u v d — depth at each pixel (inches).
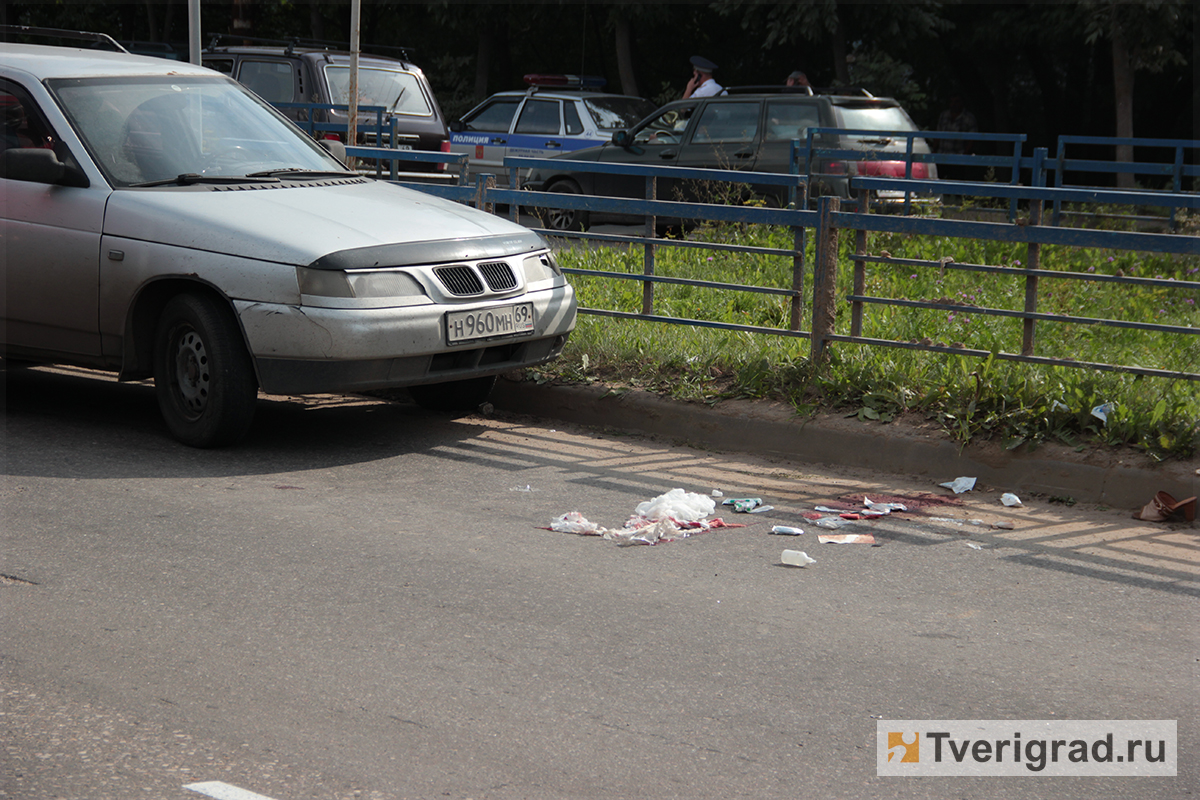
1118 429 234.4
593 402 285.4
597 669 151.2
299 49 605.3
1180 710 144.1
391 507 218.1
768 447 262.8
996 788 125.5
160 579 178.1
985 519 218.8
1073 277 245.6
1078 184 869.2
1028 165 518.0
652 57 1172.5
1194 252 230.7
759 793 122.6
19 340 270.1
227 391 243.9
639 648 157.9
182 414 253.1
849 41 941.2
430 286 244.2
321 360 234.4
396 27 1267.2
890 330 323.0
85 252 255.0
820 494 233.8
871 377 267.6
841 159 533.6
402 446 263.0
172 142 273.9
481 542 199.9
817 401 267.4
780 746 132.6
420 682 146.1
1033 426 240.4
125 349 255.8
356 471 241.9
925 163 566.3
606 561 192.4
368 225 250.8
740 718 139.0
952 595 181.0
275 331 235.8
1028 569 193.2
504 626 164.1
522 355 264.1
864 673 152.3
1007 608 176.1
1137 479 225.3
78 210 256.8
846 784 125.1
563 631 162.9
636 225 617.3
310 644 156.5
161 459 243.9
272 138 293.0
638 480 241.4
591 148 624.4
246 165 278.1
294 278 235.3
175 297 248.1
